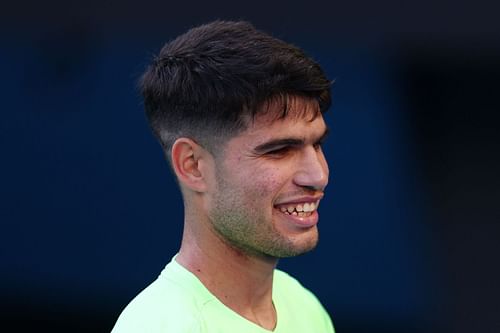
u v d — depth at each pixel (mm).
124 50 14109
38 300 14336
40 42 14164
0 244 14375
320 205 14836
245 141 4574
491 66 14672
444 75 14789
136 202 14430
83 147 14438
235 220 4719
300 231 4754
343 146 14883
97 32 14086
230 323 4914
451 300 14820
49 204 14430
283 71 4531
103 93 14312
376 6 14102
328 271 14672
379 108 14789
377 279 14727
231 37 4762
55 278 14336
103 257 14336
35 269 14359
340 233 14766
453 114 15445
